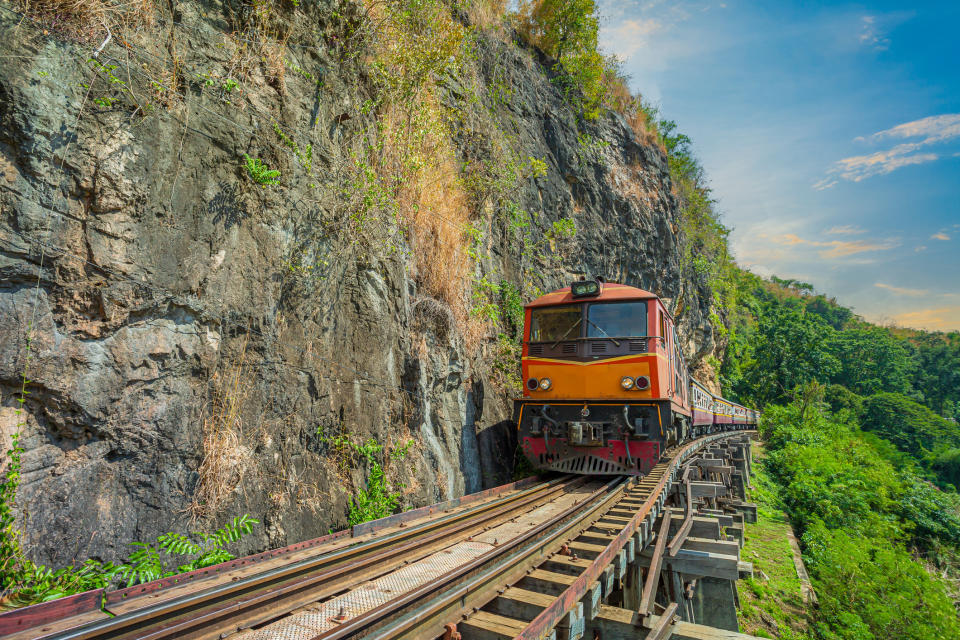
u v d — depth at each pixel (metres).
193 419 5.13
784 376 49.91
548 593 4.37
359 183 7.84
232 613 3.30
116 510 4.43
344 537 5.24
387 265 8.40
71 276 4.32
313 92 7.38
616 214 21.47
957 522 25.00
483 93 15.15
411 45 10.12
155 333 4.91
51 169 4.24
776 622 11.78
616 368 8.90
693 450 13.13
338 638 2.89
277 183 6.39
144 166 4.93
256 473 5.63
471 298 11.76
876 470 27.20
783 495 23.52
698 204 33.72
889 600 13.59
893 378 74.00
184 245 5.23
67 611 3.05
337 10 8.12
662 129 32.97
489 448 10.59
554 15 19.91
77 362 4.30
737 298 50.91
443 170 11.48
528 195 16.03
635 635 4.36
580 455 9.04
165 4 5.41
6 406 3.88
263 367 5.94
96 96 4.60
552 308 9.91
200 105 5.58
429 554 4.97
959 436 57.44
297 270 6.59
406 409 8.34
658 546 5.91
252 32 6.43
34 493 3.94
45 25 4.31
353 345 7.43
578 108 21.03
